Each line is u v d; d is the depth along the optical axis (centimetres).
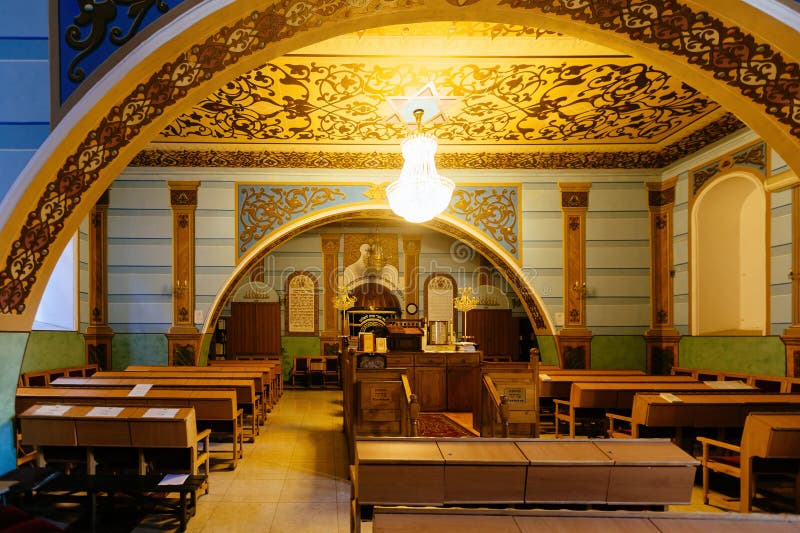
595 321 834
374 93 596
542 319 852
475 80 567
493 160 821
